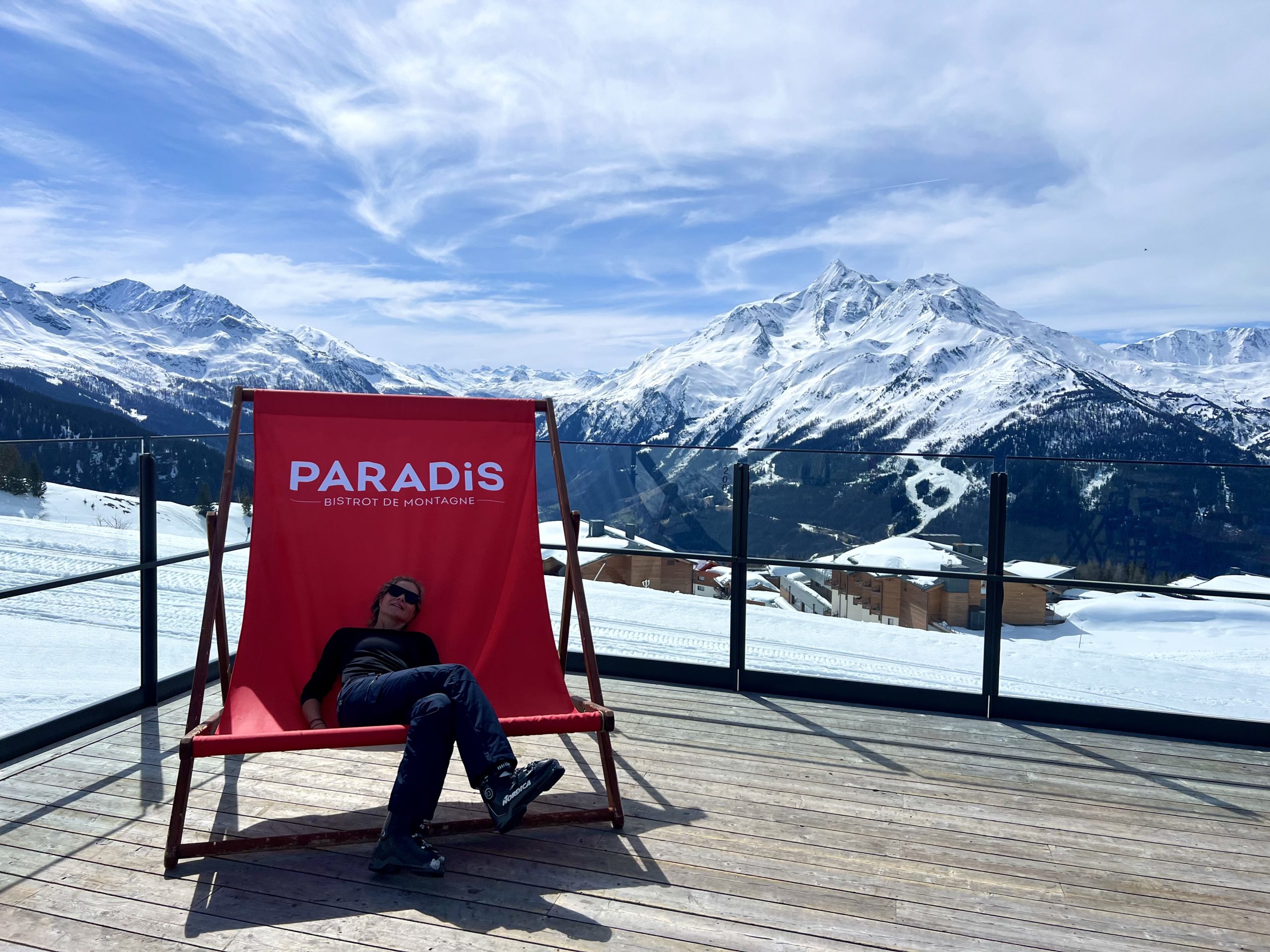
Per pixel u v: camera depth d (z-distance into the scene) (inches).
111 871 81.1
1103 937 73.3
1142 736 127.6
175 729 122.2
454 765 112.2
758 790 104.3
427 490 113.3
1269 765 116.2
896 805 100.6
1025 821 97.0
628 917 74.6
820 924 74.2
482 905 76.4
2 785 101.4
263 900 76.5
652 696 142.9
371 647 99.6
